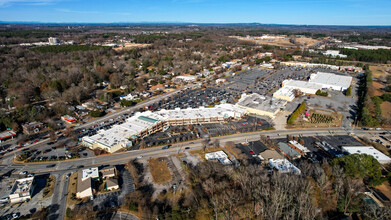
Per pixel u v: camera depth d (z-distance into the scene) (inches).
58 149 5231.3
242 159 4734.3
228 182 3986.2
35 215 3437.5
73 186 4057.6
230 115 6830.7
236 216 3432.6
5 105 7268.7
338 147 5324.8
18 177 4281.5
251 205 3567.9
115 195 3873.0
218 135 5846.5
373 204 3432.6
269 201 3440.0
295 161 4771.2
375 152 4958.2
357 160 4062.5
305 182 3646.7
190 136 5753.0
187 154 5049.2
